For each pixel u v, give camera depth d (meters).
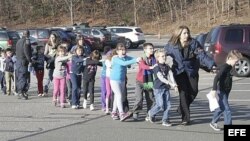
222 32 19.19
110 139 8.58
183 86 9.65
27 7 70.94
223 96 9.00
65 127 9.73
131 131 9.27
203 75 20.84
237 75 19.50
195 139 8.52
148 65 10.17
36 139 8.63
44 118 10.79
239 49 18.95
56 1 70.62
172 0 65.50
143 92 10.89
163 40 49.72
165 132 9.14
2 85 15.55
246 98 13.71
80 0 70.25
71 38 32.47
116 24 66.06
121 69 10.30
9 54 15.23
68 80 12.66
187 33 9.53
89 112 11.60
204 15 60.41
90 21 67.44
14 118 10.80
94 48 34.72
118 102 10.32
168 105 9.78
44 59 14.66
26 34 14.11
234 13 56.97
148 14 66.88
